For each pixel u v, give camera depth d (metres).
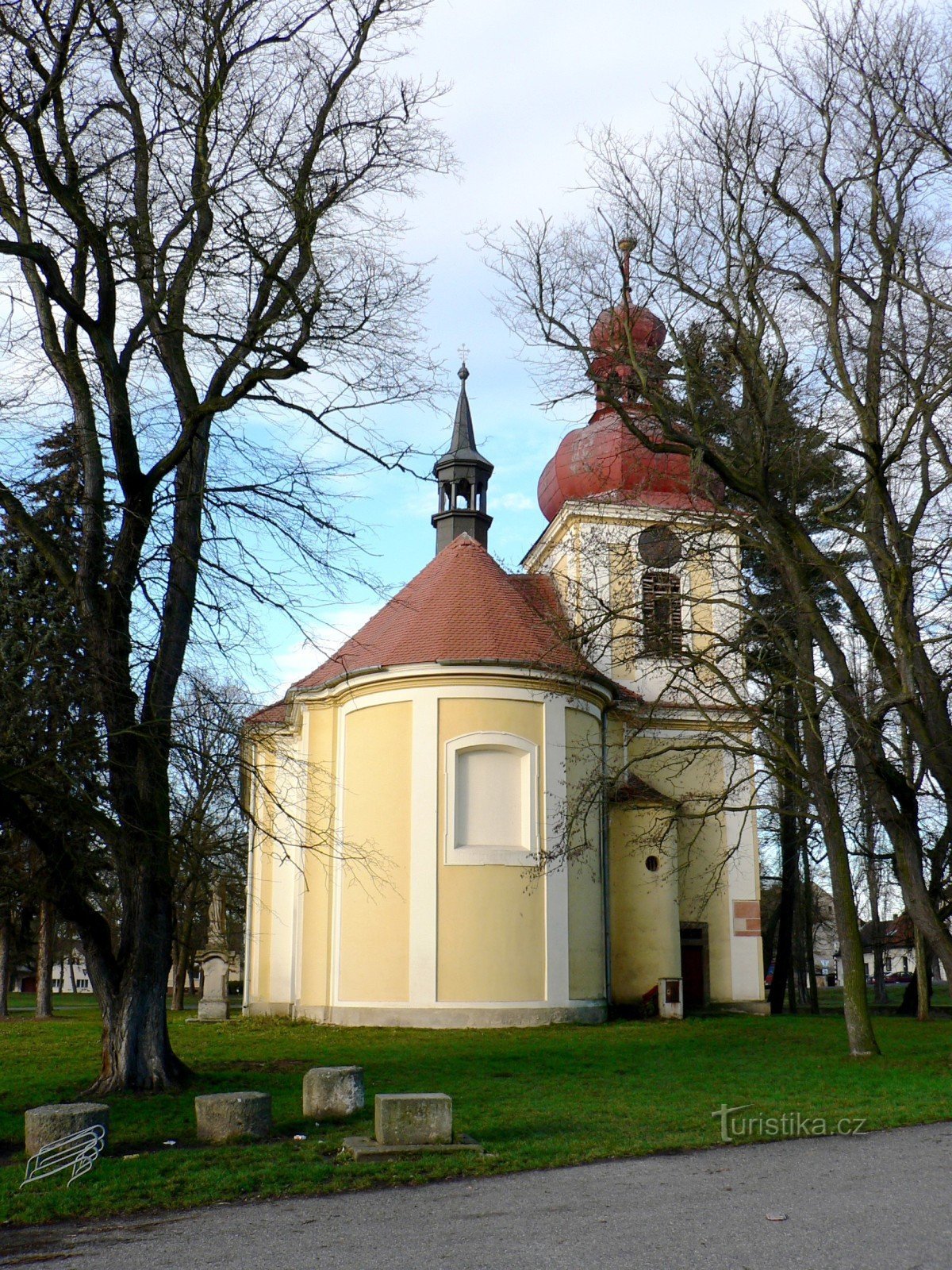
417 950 25.02
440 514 36.16
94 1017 35.44
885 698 18.50
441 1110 10.94
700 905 31.34
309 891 27.23
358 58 16.08
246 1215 8.76
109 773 15.27
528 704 26.36
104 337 15.41
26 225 15.07
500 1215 8.52
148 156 15.48
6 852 17.95
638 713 25.97
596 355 19.92
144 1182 9.73
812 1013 36.12
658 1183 9.48
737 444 19.78
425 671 26.14
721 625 29.02
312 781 24.70
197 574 15.95
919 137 18.92
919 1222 8.10
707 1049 19.84
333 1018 25.83
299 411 15.91
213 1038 22.78
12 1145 11.69
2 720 14.46
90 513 15.27
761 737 22.91
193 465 16.61
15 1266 7.58
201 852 16.20
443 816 25.56
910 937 37.16
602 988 26.91
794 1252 7.41
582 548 22.23
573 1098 13.95
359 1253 7.61
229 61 15.34
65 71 14.46
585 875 26.81
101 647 14.97
